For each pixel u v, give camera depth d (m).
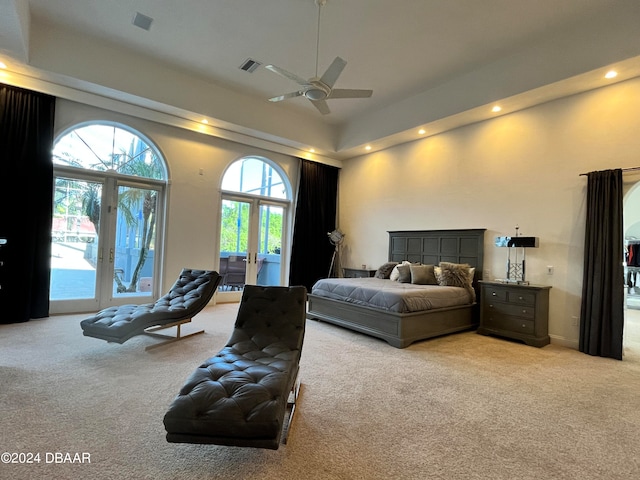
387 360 3.56
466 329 4.98
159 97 5.21
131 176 5.59
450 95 5.33
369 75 5.21
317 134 7.24
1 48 3.90
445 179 6.00
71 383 2.67
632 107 3.99
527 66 4.43
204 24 4.18
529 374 3.25
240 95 6.11
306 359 3.53
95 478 1.63
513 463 1.87
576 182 4.40
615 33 3.69
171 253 5.93
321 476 1.70
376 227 7.28
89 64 4.61
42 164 4.64
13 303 4.40
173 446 1.90
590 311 4.03
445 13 3.82
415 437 2.10
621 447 2.05
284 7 3.82
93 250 5.30
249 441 1.63
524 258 4.82
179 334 4.01
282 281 7.67
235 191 6.85
